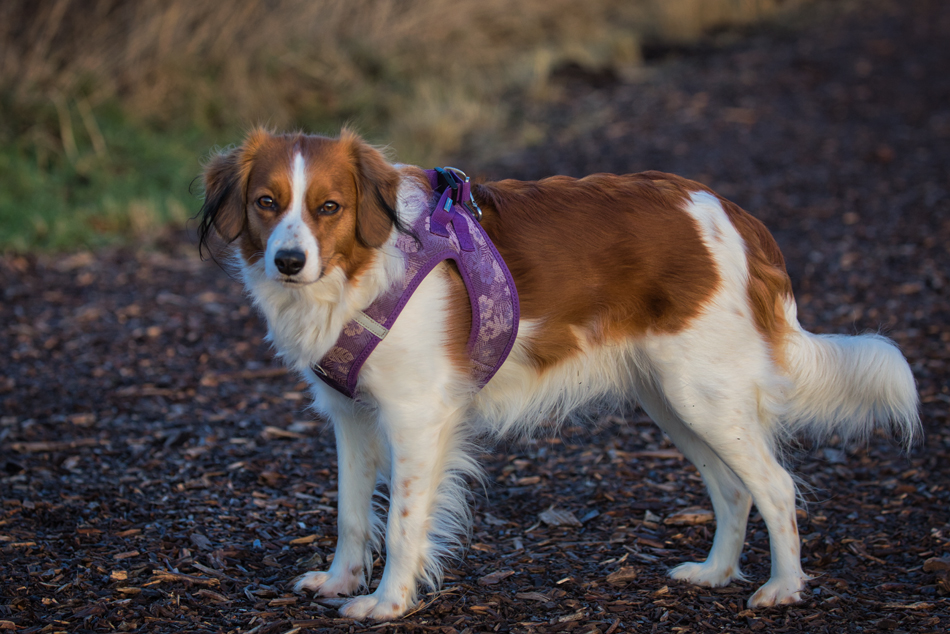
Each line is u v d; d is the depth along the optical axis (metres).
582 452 4.25
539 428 4.41
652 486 3.87
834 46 13.21
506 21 13.60
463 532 3.13
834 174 8.49
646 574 3.14
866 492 3.72
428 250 2.75
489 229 2.93
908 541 3.28
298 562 3.20
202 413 4.62
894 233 6.99
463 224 2.84
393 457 2.82
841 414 3.16
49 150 9.02
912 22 14.67
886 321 5.51
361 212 2.65
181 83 10.25
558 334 2.96
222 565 3.07
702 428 2.95
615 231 2.94
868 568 3.13
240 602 2.85
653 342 2.94
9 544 3.08
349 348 2.72
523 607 2.88
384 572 2.87
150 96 10.05
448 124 10.19
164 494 3.68
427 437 2.80
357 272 2.71
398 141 9.91
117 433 4.34
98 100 9.62
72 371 5.14
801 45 13.37
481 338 2.83
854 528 3.42
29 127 9.14
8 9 9.57
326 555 3.24
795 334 3.08
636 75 12.30
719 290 2.92
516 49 13.20
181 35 10.55
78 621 2.64
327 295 2.69
